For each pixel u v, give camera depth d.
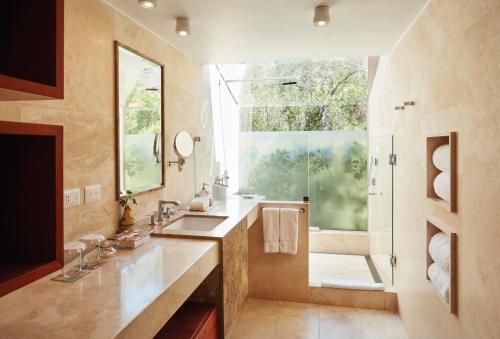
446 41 1.88
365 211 4.90
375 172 4.16
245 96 5.39
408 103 2.63
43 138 1.31
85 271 1.55
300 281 3.45
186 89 3.27
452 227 1.82
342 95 5.92
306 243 3.43
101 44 2.04
